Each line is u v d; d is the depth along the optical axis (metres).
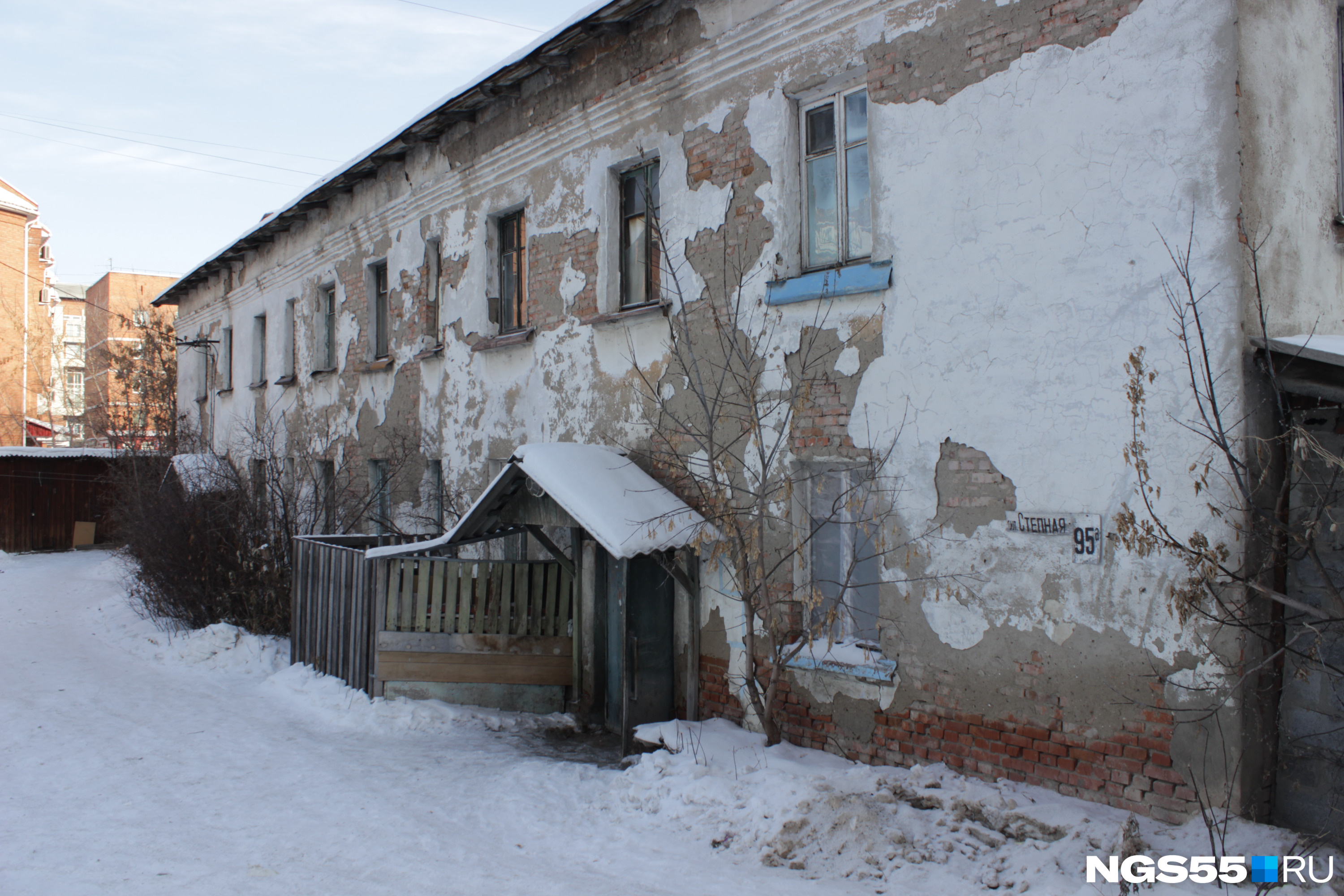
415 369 12.08
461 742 7.43
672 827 5.32
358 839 5.16
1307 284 5.01
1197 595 4.45
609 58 8.41
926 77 5.87
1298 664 4.48
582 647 8.48
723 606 7.18
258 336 18.30
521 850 5.04
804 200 6.89
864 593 6.44
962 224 5.65
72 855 4.88
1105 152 5.00
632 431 8.11
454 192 11.13
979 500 5.54
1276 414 4.60
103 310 41.94
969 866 4.61
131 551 14.46
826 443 6.43
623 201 8.63
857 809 4.96
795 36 6.70
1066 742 5.10
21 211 33.88
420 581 8.27
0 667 10.12
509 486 7.79
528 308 9.71
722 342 7.18
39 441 35.28
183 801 5.80
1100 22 5.03
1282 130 4.87
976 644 5.54
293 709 8.41
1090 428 5.03
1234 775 4.46
